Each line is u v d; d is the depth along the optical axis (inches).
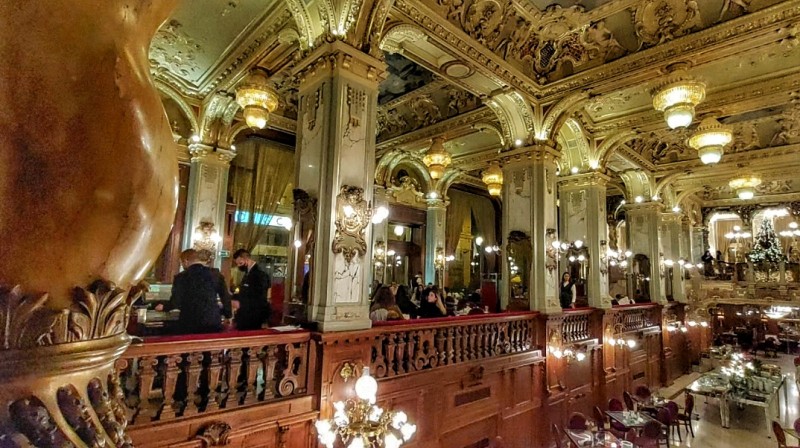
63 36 23.0
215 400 127.4
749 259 673.6
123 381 118.1
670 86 223.1
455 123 341.7
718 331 740.0
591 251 350.9
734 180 394.9
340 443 150.2
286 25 216.5
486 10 233.9
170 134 30.2
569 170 368.8
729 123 352.8
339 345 158.4
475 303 349.7
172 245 304.7
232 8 218.4
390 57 281.4
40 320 21.2
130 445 27.8
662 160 447.8
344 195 169.8
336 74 175.0
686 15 221.1
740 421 386.9
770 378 433.4
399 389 178.2
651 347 436.5
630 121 331.0
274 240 406.0
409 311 269.3
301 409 146.6
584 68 266.4
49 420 21.2
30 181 21.1
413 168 509.0
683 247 621.6
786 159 376.5
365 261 174.6
